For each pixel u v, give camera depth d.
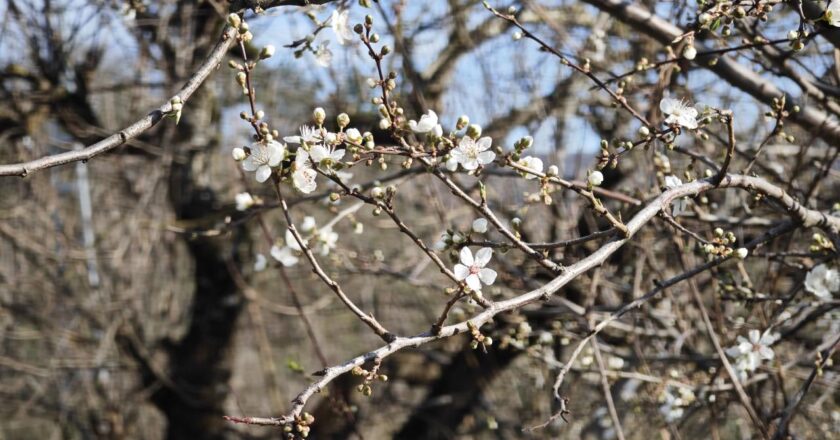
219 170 6.06
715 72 3.37
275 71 5.90
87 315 7.49
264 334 6.86
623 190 4.07
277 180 2.03
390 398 6.86
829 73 3.88
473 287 2.02
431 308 7.48
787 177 4.14
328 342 7.98
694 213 3.70
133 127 1.83
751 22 3.31
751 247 2.63
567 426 5.81
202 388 6.48
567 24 5.38
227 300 6.41
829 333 4.05
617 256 5.00
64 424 8.06
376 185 3.62
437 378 6.37
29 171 1.71
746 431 5.22
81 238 7.98
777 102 2.48
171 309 7.40
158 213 6.91
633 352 5.03
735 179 2.38
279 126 6.10
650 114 3.83
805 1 2.88
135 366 7.01
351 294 7.68
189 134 5.88
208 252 6.28
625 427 5.51
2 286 7.75
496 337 5.18
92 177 7.38
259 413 7.57
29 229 7.68
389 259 6.80
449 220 4.91
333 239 3.74
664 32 3.33
